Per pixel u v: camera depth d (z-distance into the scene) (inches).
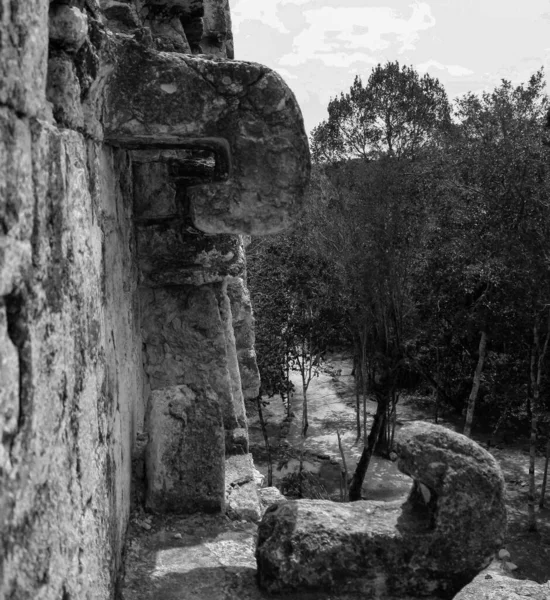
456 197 927.7
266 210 171.9
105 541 130.8
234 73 161.6
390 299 916.0
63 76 112.8
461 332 1076.5
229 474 223.6
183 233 226.5
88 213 118.6
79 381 109.3
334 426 1185.4
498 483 155.0
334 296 1053.2
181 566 171.3
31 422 86.3
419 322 1058.1
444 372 1189.7
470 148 873.5
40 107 92.9
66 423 101.4
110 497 144.5
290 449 1035.9
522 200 832.9
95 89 132.1
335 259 934.4
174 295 234.8
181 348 236.5
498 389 1069.1
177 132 160.2
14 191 82.4
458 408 1210.0
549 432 935.7
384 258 900.0
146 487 196.2
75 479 106.2
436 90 981.8
